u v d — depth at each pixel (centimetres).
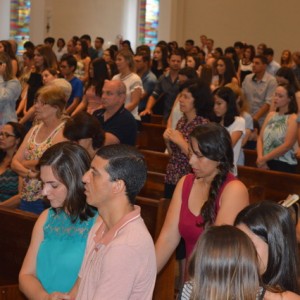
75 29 1691
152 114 898
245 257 212
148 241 243
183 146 469
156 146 812
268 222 252
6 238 420
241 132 522
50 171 284
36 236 292
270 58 1170
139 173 250
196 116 487
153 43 1750
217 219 324
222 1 1714
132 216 247
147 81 878
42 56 830
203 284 212
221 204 326
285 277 252
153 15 1747
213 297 209
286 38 1662
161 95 838
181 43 1755
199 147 326
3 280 419
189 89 482
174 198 344
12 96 664
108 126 528
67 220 285
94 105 736
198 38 1745
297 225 367
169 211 344
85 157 287
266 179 566
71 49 1355
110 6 1720
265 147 602
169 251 343
